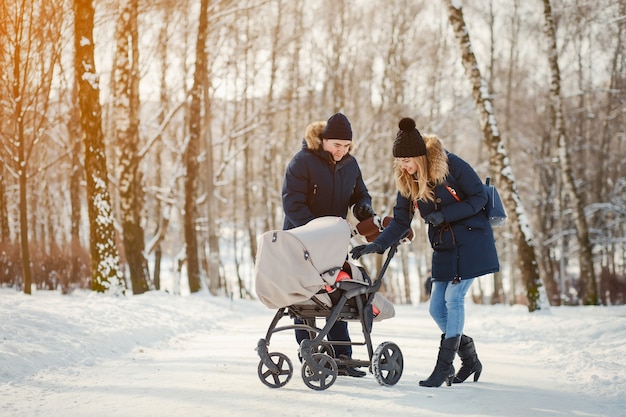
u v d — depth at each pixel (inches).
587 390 216.1
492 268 225.3
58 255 856.9
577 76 1380.4
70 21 729.6
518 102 1520.7
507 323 506.6
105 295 550.6
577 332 406.3
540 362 287.1
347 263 225.3
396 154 223.1
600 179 1440.7
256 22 1302.9
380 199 1491.1
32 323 289.6
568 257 1504.7
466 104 1422.2
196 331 423.2
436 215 220.2
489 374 248.5
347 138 238.4
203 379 223.6
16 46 625.6
